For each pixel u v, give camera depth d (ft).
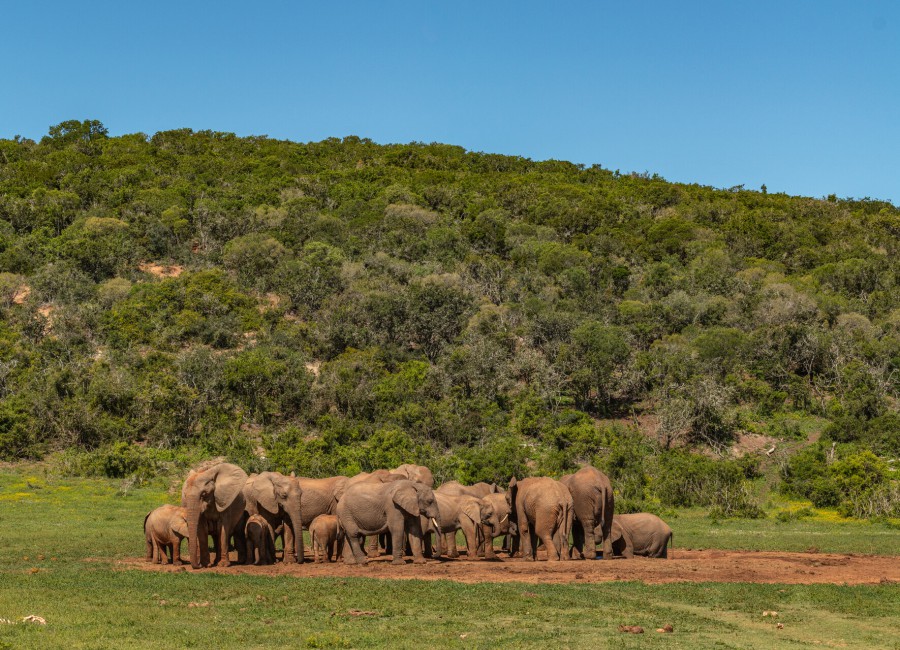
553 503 80.79
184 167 393.09
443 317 242.37
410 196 360.28
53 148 432.25
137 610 56.39
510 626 53.42
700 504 158.30
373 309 241.96
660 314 254.88
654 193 424.46
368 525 78.64
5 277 252.42
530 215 366.22
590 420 205.57
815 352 229.25
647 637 51.03
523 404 204.44
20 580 67.36
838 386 220.84
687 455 183.62
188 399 193.88
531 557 82.99
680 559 83.20
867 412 205.87
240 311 249.96
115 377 197.57
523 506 83.10
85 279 259.80
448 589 63.57
